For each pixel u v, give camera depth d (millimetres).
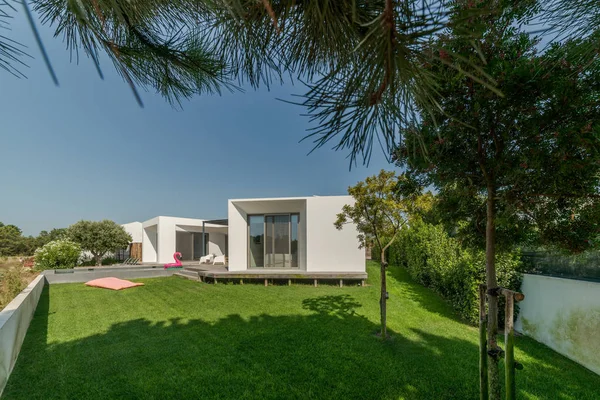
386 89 815
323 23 814
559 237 1735
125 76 1327
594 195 1421
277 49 1092
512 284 4859
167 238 18828
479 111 1540
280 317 5945
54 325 5559
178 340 4656
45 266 12266
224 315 6168
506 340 1806
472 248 2467
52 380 3408
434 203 2564
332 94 923
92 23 1015
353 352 4082
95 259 17375
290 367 3656
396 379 3326
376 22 631
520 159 1519
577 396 2996
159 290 9258
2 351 3186
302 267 11289
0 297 5801
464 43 860
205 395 3070
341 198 10656
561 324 3992
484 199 2195
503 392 3098
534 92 1421
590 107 1336
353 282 9812
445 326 5219
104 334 4996
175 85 1543
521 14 1280
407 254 10422
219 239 23703
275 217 12078
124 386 3256
